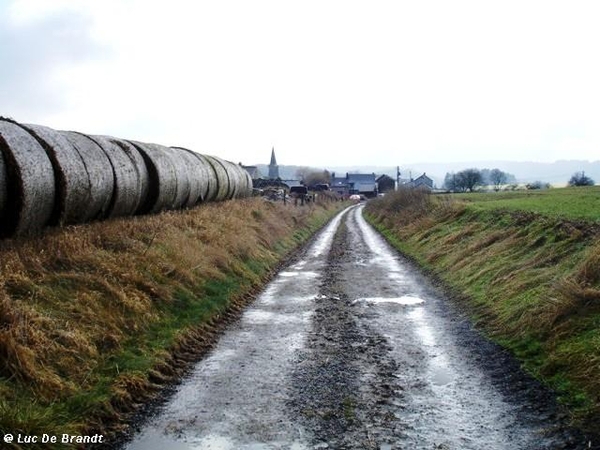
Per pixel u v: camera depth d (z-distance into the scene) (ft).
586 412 20.31
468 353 29.22
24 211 32.63
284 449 18.65
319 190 301.63
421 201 111.96
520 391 23.47
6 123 34.63
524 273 39.47
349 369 26.81
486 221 65.92
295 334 33.24
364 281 52.60
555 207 67.31
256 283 49.39
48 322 24.67
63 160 36.63
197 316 34.19
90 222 43.34
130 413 21.53
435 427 20.29
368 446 18.80
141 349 26.94
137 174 50.03
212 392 23.80
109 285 30.76
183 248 43.29
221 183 83.66
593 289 28.76
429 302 42.75
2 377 20.33
